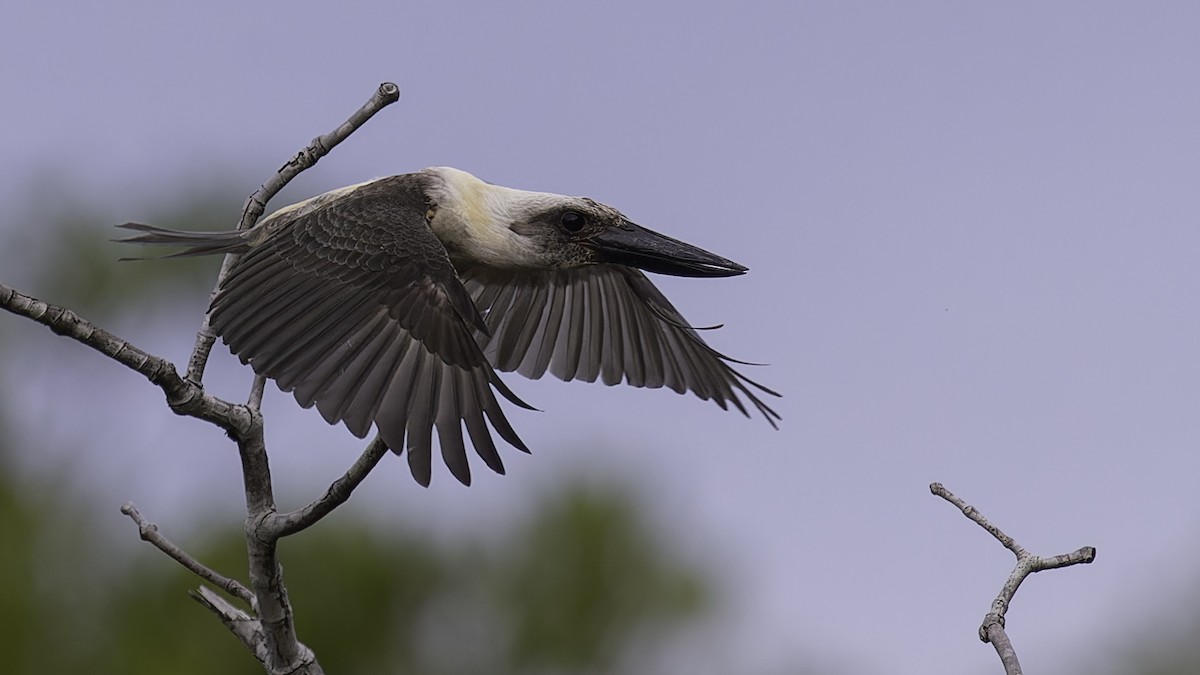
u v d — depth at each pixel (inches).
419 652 769.6
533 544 769.6
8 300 297.7
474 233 403.9
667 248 414.6
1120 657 692.7
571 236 413.1
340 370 341.7
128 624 733.3
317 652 754.8
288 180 376.5
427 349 342.3
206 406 318.3
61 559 741.9
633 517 762.8
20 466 761.0
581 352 434.9
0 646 719.1
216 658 726.5
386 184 396.8
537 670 775.1
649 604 759.7
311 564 757.3
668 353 441.1
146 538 350.3
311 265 359.6
